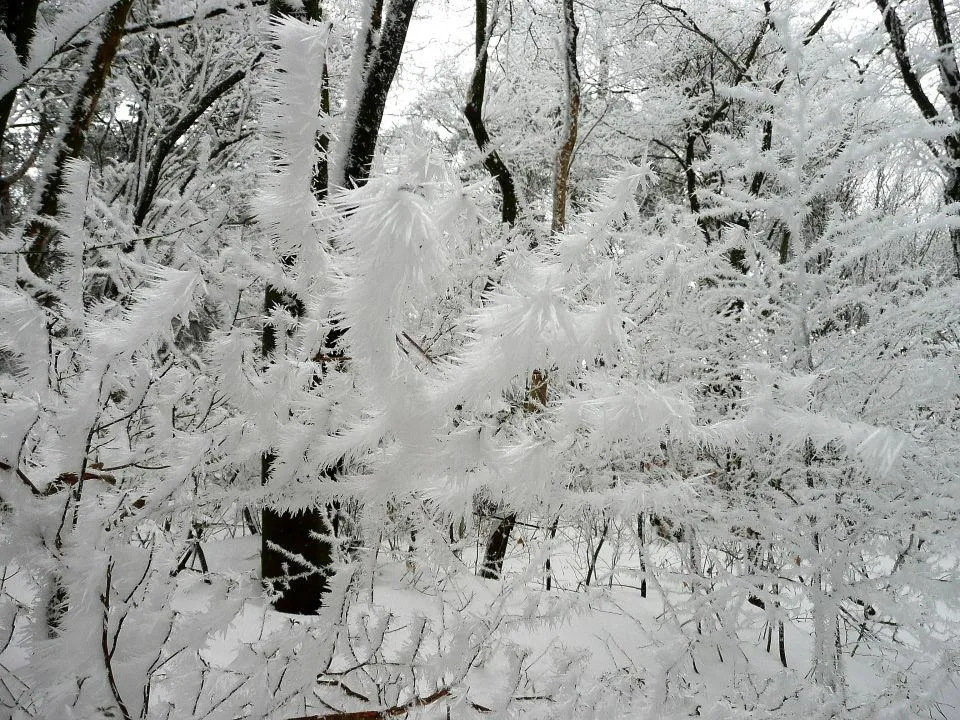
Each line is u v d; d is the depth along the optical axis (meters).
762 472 2.74
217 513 2.07
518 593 2.38
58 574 1.17
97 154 5.78
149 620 1.33
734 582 2.51
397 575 3.05
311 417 1.52
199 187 5.13
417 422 1.09
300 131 0.92
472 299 2.53
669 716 1.85
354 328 0.89
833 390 2.74
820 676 2.45
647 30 7.22
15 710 1.17
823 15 5.81
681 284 2.55
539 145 7.45
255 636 2.37
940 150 4.32
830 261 2.95
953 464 2.51
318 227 1.03
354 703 1.57
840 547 2.49
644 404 1.08
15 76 2.39
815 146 2.82
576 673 1.71
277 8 2.97
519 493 1.23
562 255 1.05
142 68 5.39
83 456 1.25
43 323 1.25
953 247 4.09
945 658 2.25
